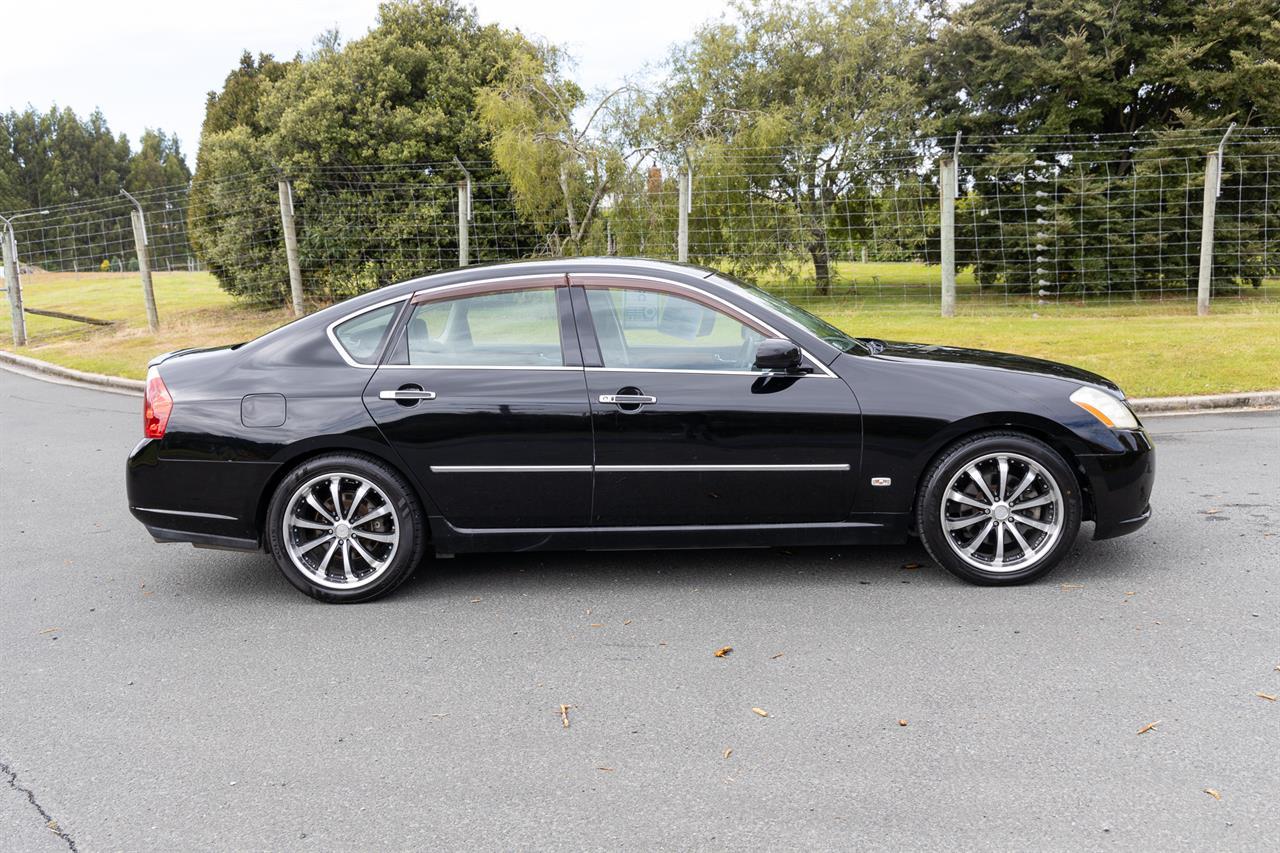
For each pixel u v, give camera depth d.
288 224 14.78
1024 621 3.95
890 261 20.58
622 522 4.45
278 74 24.66
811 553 4.98
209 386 4.48
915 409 4.28
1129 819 2.54
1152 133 19.33
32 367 13.95
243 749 3.11
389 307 4.53
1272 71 18.36
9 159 85.75
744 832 2.55
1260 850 2.39
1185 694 3.25
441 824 2.65
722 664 3.64
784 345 4.18
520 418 4.33
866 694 3.34
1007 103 21.25
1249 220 19.12
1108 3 19.98
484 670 3.67
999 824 2.54
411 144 17.84
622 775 2.87
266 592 4.68
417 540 4.45
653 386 4.33
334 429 4.34
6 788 2.91
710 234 17.77
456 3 19.73
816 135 19.52
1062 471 4.27
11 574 5.02
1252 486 5.81
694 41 20.73
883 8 21.14
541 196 16.27
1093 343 10.56
